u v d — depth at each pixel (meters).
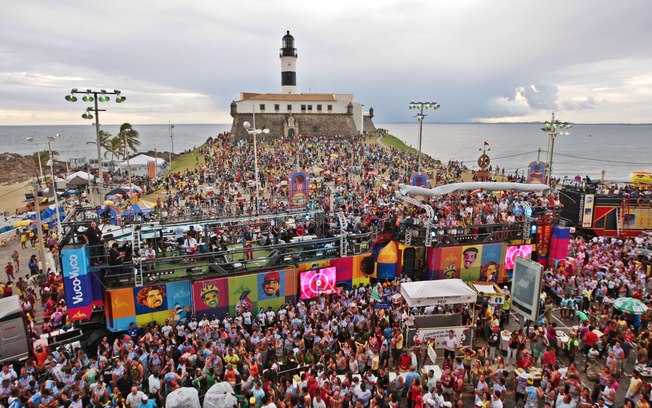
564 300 22.34
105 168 81.69
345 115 113.69
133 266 18.92
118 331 19.03
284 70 118.12
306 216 27.70
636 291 21.98
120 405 13.86
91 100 28.41
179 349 17.27
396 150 86.69
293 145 82.62
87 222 19.38
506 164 147.00
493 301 21.33
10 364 16.67
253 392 14.37
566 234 26.23
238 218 22.31
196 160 80.44
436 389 14.26
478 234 25.33
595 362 18.59
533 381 16.22
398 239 24.56
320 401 13.88
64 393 14.18
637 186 39.97
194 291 19.66
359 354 16.64
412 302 18.98
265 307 21.20
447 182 55.12
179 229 23.98
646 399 14.20
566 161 158.62
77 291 18.39
